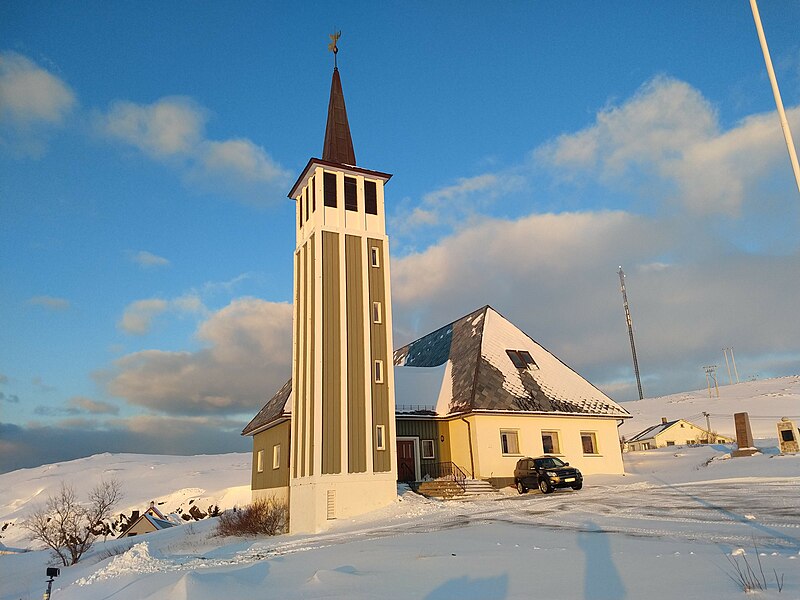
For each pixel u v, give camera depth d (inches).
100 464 5007.4
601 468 1314.0
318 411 1012.5
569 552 438.3
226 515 1401.3
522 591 324.2
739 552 378.6
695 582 309.7
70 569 1175.6
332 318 1077.1
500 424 1240.8
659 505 724.7
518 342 1462.8
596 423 1344.7
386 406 1079.0
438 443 1288.1
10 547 2150.6
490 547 497.4
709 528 521.7
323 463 992.2
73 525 1435.8
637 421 3698.3
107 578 615.5
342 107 1306.6
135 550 729.6
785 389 4311.0
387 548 542.9
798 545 411.5
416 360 1679.4
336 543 665.6
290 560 520.4
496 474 1202.6
